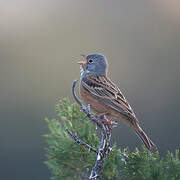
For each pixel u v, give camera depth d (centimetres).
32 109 1577
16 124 1548
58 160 719
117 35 1769
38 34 1772
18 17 1823
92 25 1792
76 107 737
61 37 1769
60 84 1648
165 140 1498
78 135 723
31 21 1811
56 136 741
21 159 1477
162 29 1780
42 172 1445
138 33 1767
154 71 1677
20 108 1577
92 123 726
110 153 684
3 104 1585
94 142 714
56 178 718
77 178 714
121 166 679
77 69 1688
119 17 1798
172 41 1742
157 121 1545
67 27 1788
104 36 1764
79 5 1825
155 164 657
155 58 1714
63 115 736
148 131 1528
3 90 1623
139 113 1568
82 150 713
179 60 1703
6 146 1491
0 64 1673
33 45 1738
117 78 1664
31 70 1677
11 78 1655
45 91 1622
